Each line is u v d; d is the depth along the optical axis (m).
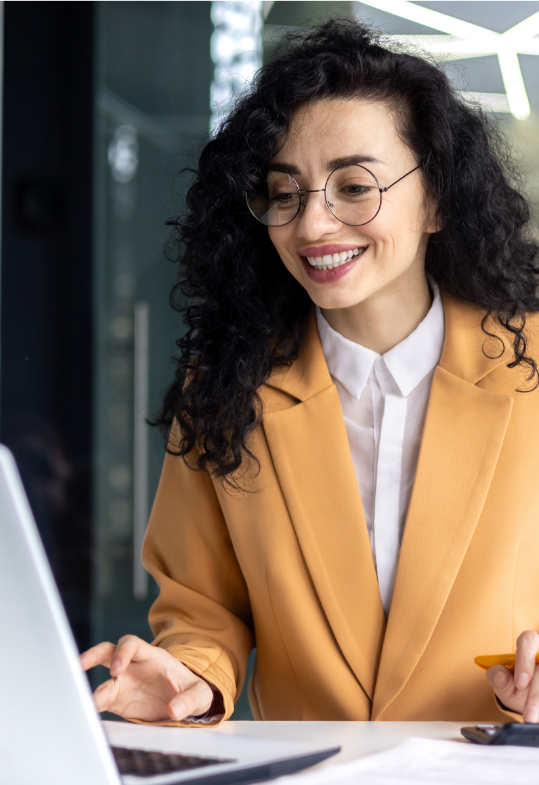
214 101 2.09
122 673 0.86
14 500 0.47
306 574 1.02
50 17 2.26
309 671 1.00
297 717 1.03
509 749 0.67
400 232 0.98
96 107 2.23
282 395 1.09
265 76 1.05
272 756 0.62
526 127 1.79
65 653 0.49
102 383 2.25
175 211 2.13
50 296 2.27
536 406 1.01
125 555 2.23
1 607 0.49
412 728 0.80
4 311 2.29
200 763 0.60
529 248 1.19
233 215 1.14
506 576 0.97
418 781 0.58
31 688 0.49
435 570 0.96
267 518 1.04
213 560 1.12
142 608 2.22
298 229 0.98
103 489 2.25
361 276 0.99
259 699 1.10
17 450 2.28
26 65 2.28
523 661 0.78
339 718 0.99
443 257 1.10
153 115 2.16
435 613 0.95
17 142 2.29
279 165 0.99
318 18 1.95
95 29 2.23
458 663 0.96
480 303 1.08
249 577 1.05
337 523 1.01
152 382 2.21
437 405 1.02
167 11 2.14
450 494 0.98
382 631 0.98
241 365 1.09
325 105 0.97
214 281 1.17
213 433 1.07
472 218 1.07
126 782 0.54
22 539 0.48
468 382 1.02
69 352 2.27
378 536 1.03
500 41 1.81
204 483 1.13
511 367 1.01
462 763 0.63
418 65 1.01
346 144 0.96
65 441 2.27
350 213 0.97
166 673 0.85
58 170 2.27
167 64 2.14
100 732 0.50
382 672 0.96
